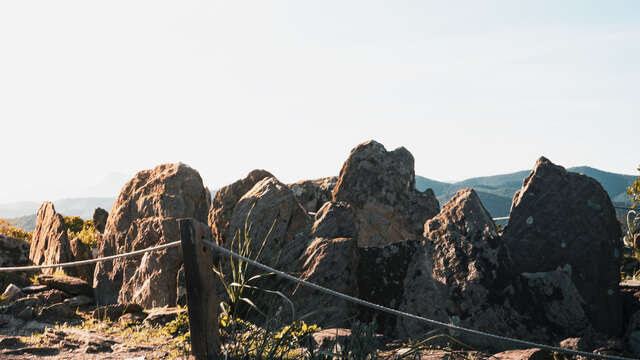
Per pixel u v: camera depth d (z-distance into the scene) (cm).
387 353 537
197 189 987
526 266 779
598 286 746
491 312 701
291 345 480
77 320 686
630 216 1404
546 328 697
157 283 822
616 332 729
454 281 729
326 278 731
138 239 906
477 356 592
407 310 737
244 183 970
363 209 989
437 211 1011
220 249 457
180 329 597
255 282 771
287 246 805
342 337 534
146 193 976
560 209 787
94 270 965
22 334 580
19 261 943
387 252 795
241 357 454
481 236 753
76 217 1728
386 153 1037
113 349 532
